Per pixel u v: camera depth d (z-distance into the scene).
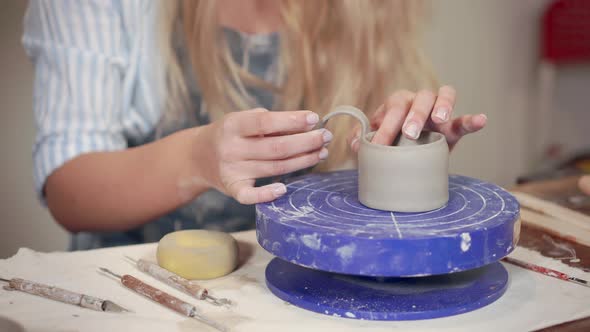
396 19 2.07
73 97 1.59
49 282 0.95
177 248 0.97
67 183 1.58
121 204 1.53
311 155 1.02
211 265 0.96
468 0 2.34
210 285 0.94
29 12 1.64
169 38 1.75
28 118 1.89
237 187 0.99
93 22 1.61
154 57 1.75
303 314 0.84
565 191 1.37
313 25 1.85
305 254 0.82
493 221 0.83
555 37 2.50
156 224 1.81
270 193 0.94
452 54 2.35
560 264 0.99
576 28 2.46
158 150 1.46
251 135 1.00
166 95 1.79
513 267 1.00
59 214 1.65
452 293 0.87
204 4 1.75
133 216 1.56
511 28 2.49
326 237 0.80
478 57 2.44
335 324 0.81
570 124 2.72
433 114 1.01
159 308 0.86
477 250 0.80
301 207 0.92
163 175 1.43
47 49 1.59
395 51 2.10
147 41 1.73
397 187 0.89
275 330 0.79
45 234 1.96
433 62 2.28
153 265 0.98
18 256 1.05
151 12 1.71
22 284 0.91
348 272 0.79
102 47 1.63
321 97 1.93
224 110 1.84
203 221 1.84
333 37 1.89
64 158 1.57
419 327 0.80
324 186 1.04
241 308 0.86
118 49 1.67
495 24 2.44
